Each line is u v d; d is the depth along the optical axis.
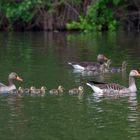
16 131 20.52
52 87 27.47
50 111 23.09
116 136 19.89
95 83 26.81
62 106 23.95
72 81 29.17
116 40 45.94
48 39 47.31
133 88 26.95
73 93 26.31
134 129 20.67
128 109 23.44
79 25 53.75
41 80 29.16
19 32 53.59
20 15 54.03
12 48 41.34
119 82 29.39
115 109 23.42
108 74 31.98
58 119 21.97
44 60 35.75
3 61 35.31
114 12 54.84
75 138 19.70
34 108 23.61
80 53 38.78
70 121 21.72
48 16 54.16
